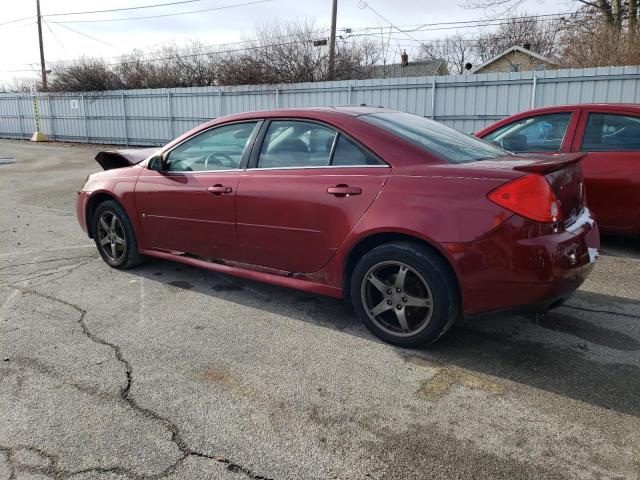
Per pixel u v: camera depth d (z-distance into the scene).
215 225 4.13
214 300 4.28
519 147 5.84
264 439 2.48
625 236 5.42
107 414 2.69
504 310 3.01
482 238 2.93
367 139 3.44
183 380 3.02
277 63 23.44
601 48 17.91
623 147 5.20
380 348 3.38
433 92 15.41
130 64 28.72
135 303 4.22
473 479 2.20
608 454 2.34
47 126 27.34
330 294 3.63
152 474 2.25
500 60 32.41
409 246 3.17
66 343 3.51
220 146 4.20
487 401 2.76
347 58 24.50
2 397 2.86
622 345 3.38
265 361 3.23
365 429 2.55
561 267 2.91
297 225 3.63
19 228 7.11
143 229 4.75
